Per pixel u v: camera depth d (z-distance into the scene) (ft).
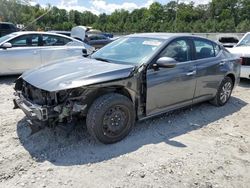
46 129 14.58
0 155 12.17
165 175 11.23
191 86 16.66
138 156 12.55
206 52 18.02
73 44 30.48
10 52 26.35
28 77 13.66
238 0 222.07
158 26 228.22
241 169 12.02
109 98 12.94
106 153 12.69
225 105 20.33
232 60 19.79
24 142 13.39
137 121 15.67
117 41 17.54
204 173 11.55
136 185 10.53
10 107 18.31
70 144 13.33
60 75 13.01
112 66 13.91
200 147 13.75
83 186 10.36
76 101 12.48
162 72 14.83
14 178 10.69
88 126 12.91
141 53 15.16
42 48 28.02
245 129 16.29
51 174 11.00
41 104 12.58
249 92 24.73
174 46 15.85
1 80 27.12
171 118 17.28
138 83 13.99
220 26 193.26
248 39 30.01
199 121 17.11
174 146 13.70
